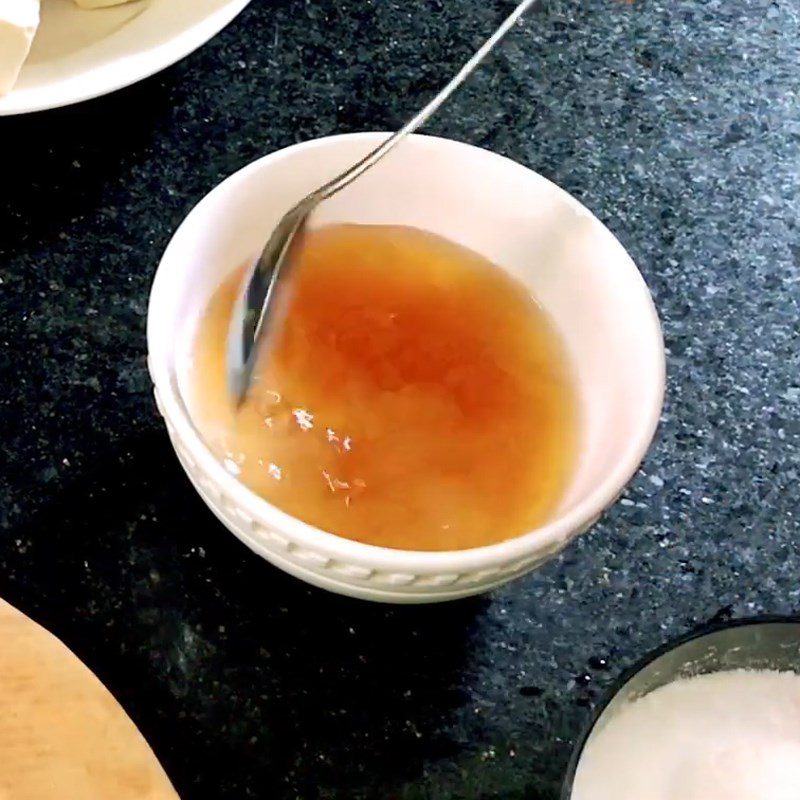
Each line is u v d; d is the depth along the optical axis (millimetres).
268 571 390
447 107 502
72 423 404
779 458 435
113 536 388
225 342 368
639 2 553
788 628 364
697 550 413
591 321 381
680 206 493
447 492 354
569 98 516
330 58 507
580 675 386
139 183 458
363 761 365
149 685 368
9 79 422
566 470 363
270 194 374
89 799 333
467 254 400
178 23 454
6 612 352
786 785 352
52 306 425
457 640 387
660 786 347
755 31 556
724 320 465
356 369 371
